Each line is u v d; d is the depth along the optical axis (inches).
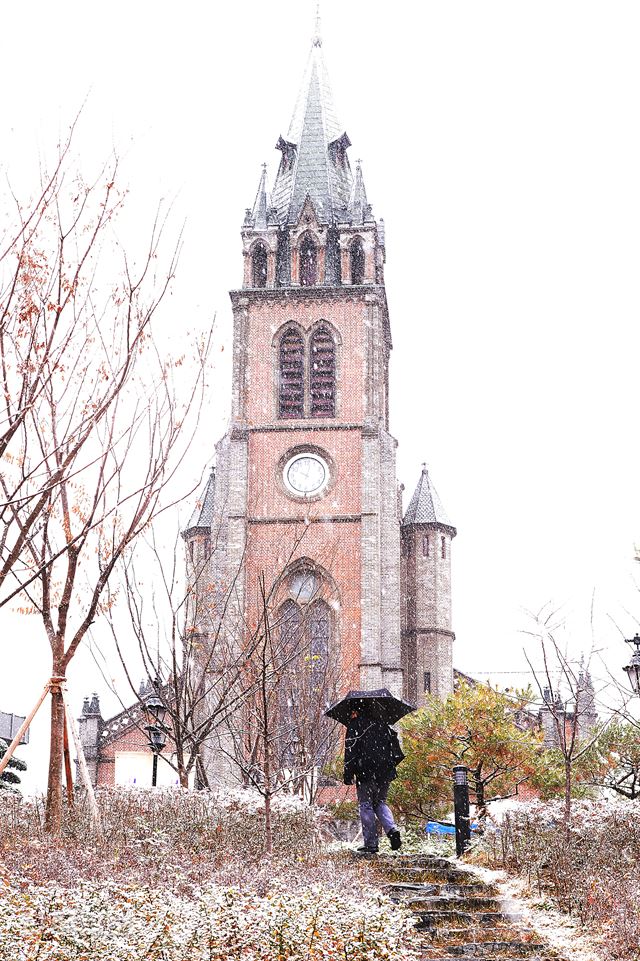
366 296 2448.3
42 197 498.0
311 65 2878.9
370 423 2353.6
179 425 581.9
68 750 585.6
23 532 493.0
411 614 2396.7
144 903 340.8
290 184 2662.4
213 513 2272.4
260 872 447.5
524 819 599.5
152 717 1037.8
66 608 575.5
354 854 605.0
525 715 1898.4
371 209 2522.1
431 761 1390.3
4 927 299.1
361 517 2281.0
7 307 469.1
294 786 1176.2
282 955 324.2
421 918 473.1
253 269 2514.8
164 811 597.6
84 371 522.9
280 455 2343.8
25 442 497.4
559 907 487.8
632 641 827.4
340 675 1777.8
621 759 1137.4
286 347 2444.6
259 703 1043.9
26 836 517.7
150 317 532.7
